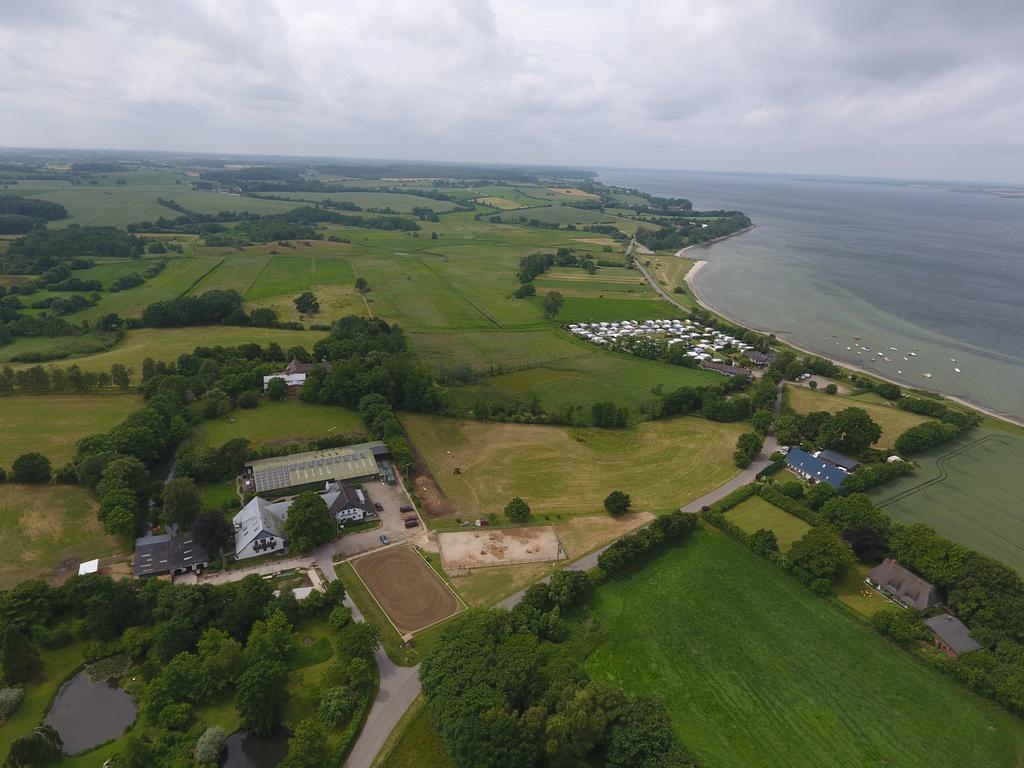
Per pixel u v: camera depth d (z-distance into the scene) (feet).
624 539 342.03
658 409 529.04
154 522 356.38
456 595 311.88
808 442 482.69
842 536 352.08
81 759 221.46
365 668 252.01
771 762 227.40
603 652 276.21
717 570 336.08
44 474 382.01
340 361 567.59
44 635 268.82
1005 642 273.13
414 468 431.43
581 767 222.69
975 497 415.03
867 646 284.82
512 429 500.74
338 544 349.41
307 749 215.10
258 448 443.32
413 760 224.53
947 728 243.81
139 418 432.25
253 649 254.27
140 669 258.78
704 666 270.67
